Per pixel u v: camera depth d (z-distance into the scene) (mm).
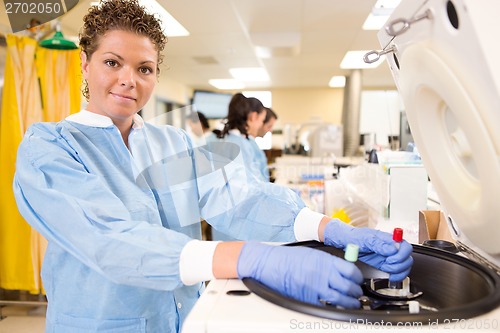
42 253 2662
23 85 2604
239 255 599
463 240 752
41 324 2475
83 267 863
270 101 9336
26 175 746
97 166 902
